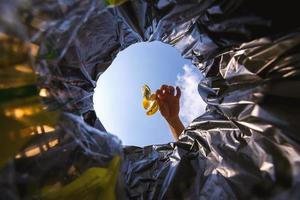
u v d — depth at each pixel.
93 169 0.33
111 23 0.47
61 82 0.44
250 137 0.46
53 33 0.33
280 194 0.36
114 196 0.33
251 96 0.41
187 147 0.60
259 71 0.41
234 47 0.44
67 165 0.34
